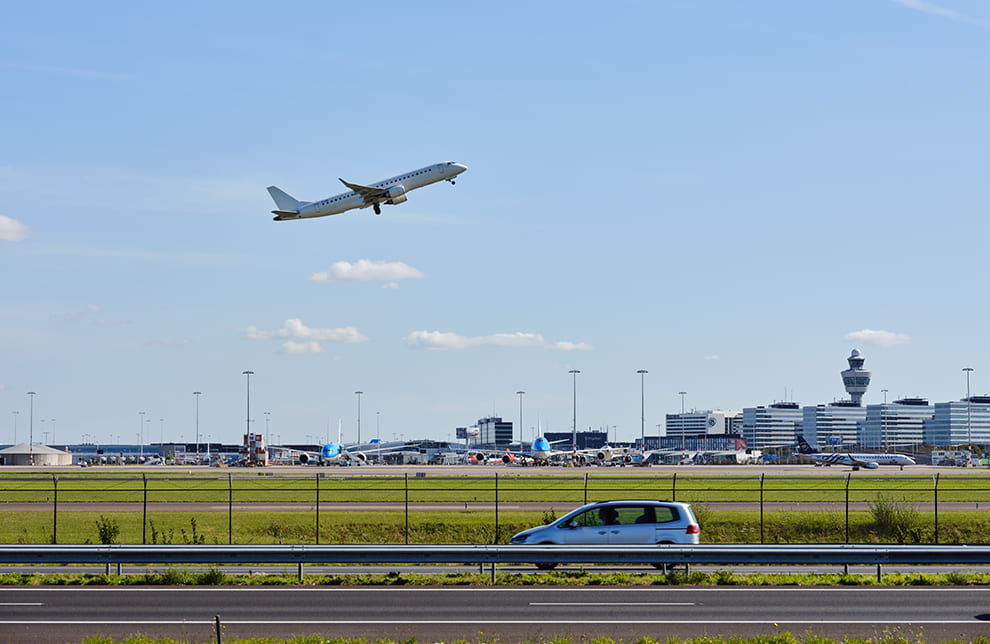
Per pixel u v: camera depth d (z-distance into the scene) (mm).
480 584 30047
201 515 57406
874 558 30531
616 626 22984
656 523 34594
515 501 69812
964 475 117875
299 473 128625
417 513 58844
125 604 26109
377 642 20562
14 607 25594
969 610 25438
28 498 72000
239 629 22562
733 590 28953
